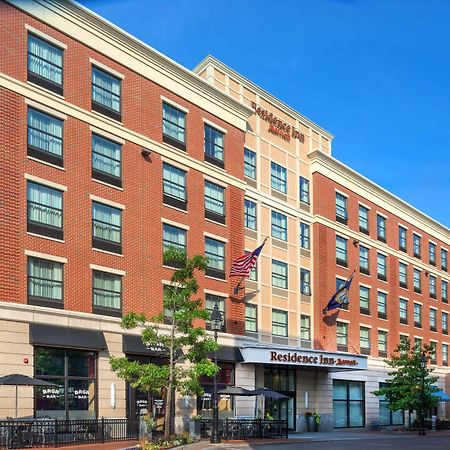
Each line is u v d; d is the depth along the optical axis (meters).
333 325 51.38
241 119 44.41
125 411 32.75
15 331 28.44
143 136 36.44
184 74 39.47
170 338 29.00
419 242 68.31
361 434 45.59
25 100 30.39
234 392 36.94
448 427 59.00
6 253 28.59
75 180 32.28
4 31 29.88
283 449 28.84
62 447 25.52
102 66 34.59
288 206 49.09
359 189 57.72
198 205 39.69
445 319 72.12
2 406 27.48
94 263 32.69
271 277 46.41
